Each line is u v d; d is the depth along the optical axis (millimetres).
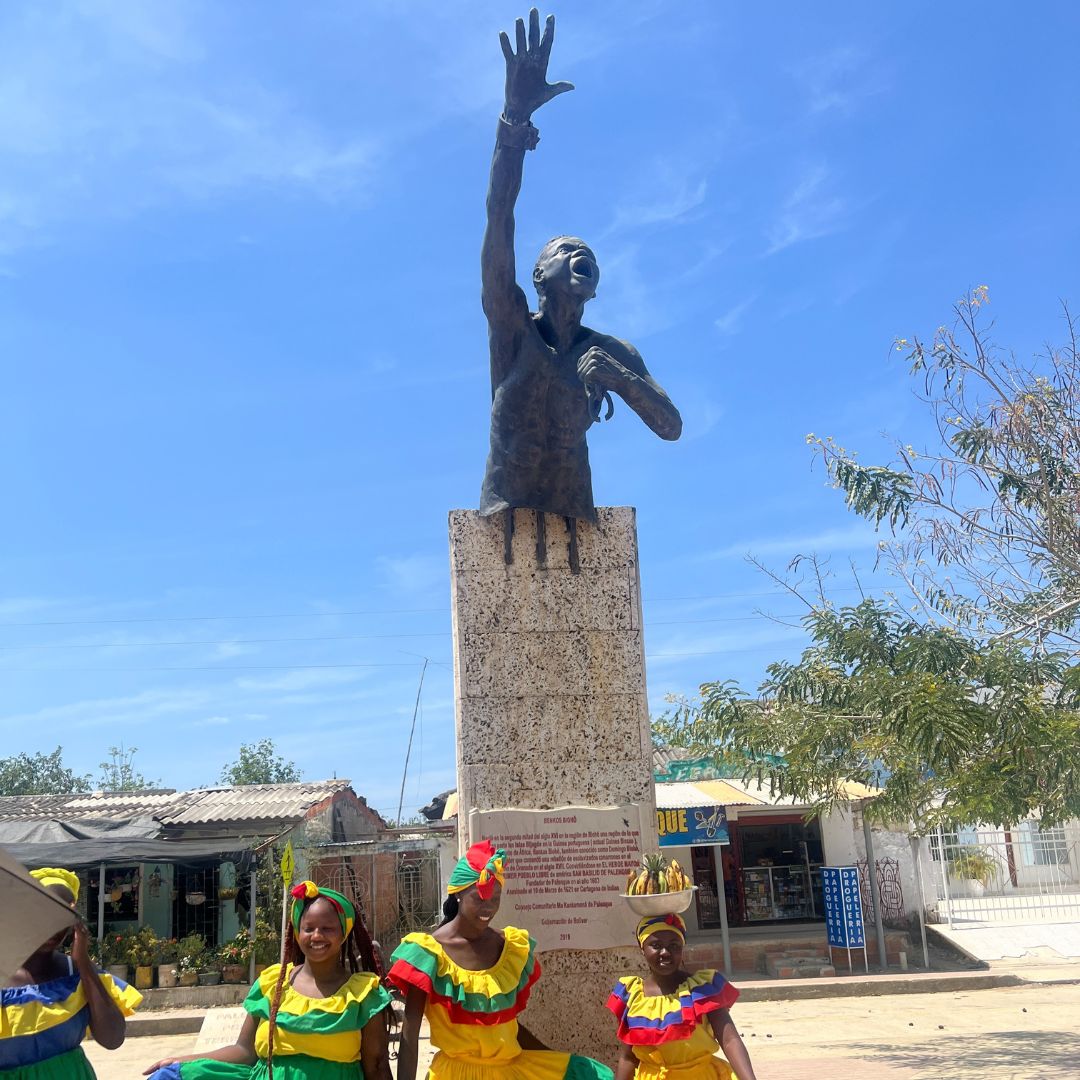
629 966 6461
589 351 6586
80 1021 4617
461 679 6879
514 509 7152
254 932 18750
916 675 9312
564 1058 4824
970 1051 11414
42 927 3891
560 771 6797
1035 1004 15305
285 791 24531
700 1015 4723
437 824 24484
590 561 7125
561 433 6984
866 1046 12266
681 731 13266
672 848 22906
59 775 45469
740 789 20812
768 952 20062
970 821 10047
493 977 4684
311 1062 4293
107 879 21000
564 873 6543
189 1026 16609
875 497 11180
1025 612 11234
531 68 6090
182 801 23891
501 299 6746
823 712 10750
